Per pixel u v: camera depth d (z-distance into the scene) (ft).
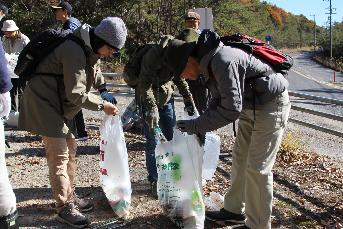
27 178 16.72
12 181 16.33
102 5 87.71
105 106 12.54
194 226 12.28
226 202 13.41
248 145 12.75
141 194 15.30
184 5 99.14
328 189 16.44
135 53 14.85
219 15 114.42
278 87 11.20
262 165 11.65
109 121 13.32
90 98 12.10
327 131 24.77
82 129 22.35
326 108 46.19
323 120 39.17
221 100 10.40
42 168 17.99
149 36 93.56
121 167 13.32
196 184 12.26
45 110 12.14
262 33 142.20
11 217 10.45
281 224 13.25
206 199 14.56
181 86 14.71
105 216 13.56
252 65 10.96
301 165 19.92
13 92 24.21
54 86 12.16
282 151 21.53
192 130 10.85
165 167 12.50
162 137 13.84
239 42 11.12
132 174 17.48
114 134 13.29
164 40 13.76
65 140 12.62
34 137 22.75
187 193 12.28
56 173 12.60
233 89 10.21
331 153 25.88
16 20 82.28
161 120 15.08
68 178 12.91
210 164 15.65
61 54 11.75
